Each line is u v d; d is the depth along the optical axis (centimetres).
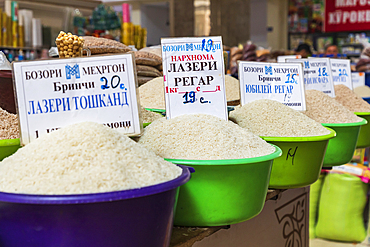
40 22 471
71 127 78
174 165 81
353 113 170
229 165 88
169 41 112
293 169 122
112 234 62
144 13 1023
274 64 146
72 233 61
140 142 103
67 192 64
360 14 795
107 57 92
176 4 565
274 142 119
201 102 114
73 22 441
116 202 61
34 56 470
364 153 279
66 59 90
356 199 257
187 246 86
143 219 65
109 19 371
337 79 216
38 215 60
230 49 349
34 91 88
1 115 105
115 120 93
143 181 69
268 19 875
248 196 94
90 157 70
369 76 306
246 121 128
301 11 859
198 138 98
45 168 69
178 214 93
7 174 71
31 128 88
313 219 269
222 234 118
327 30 834
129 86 94
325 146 128
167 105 112
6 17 442
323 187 266
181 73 113
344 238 261
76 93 90
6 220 63
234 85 177
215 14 459
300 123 128
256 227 138
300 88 149
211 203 91
